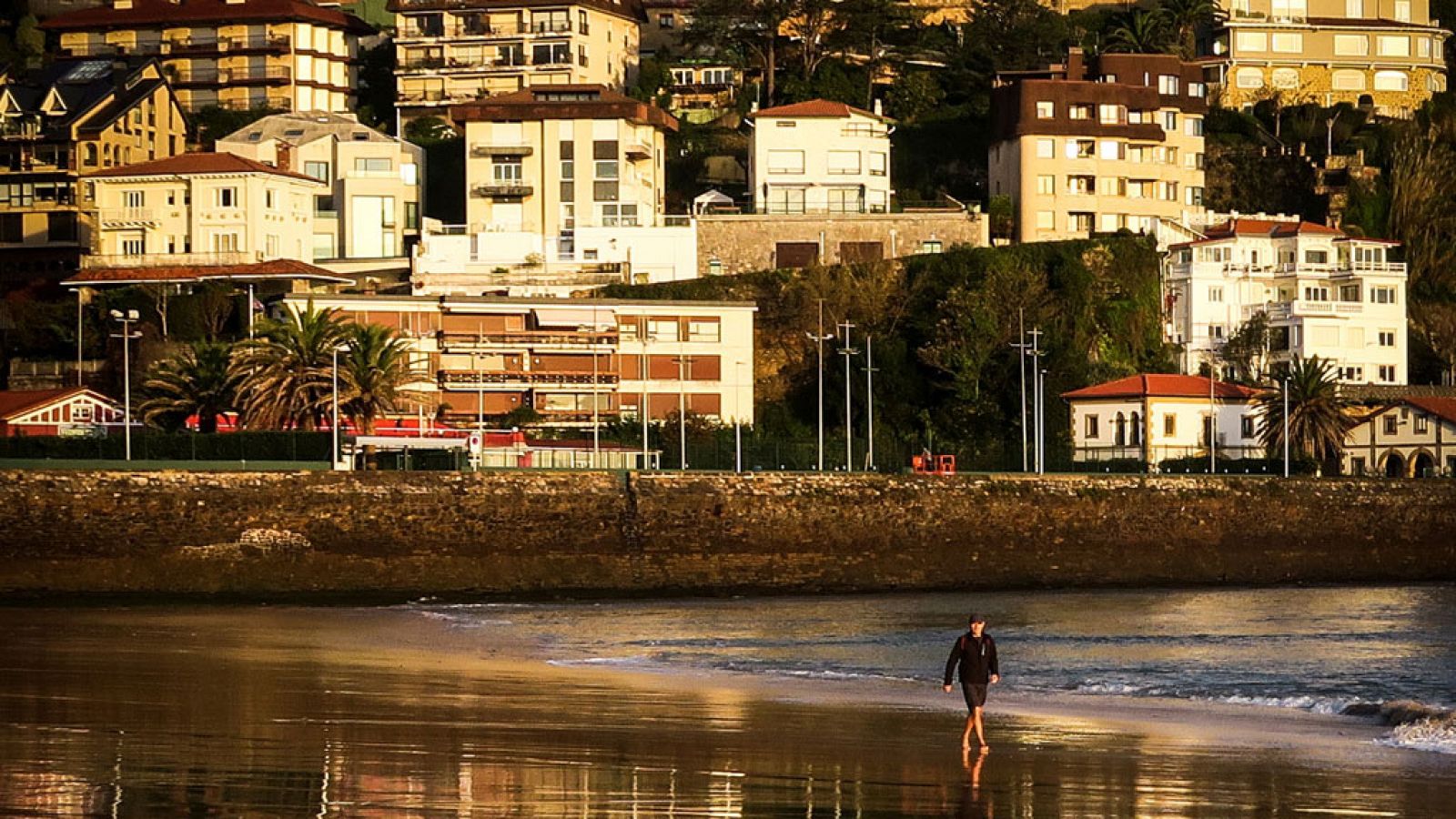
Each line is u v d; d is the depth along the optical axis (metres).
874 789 101.50
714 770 106.06
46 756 103.12
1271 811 96.75
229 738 113.00
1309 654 197.75
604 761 108.25
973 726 116.50
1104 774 107.56
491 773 102.50
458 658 180.75
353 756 106.62
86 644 189.62
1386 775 108.19
